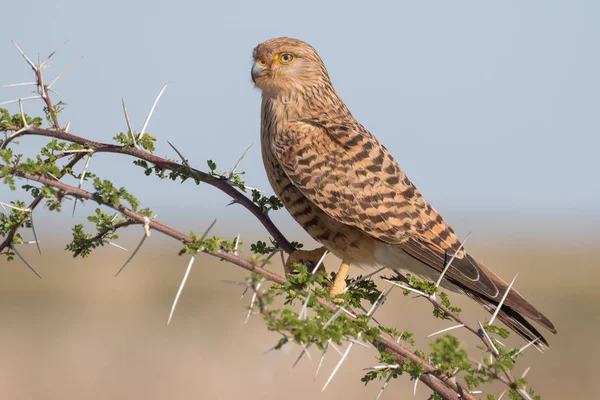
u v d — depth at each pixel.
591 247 65.69
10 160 7.14
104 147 8.38
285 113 11.55
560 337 26.61
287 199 11.16
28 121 8.05
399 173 10.76
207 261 41.31
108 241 7.78
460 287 9.95
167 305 29.88
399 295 29.19
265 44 11.81
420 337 23.38
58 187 7.23
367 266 10.89
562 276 43.09
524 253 56.31
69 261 41.88
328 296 7.55
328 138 10.91
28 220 7.90
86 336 25.41
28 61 8.23
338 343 6.23
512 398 6.75
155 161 8.84
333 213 10.53
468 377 6.46
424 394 20.20
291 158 10.90
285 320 6.07
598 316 30.69
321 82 11.89
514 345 23.45
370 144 10.95
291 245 9.69
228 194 9.36
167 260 42.31
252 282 5.84
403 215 10.37
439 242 10.23
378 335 7.19
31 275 37.28
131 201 7.17
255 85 11.80
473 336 23.91
